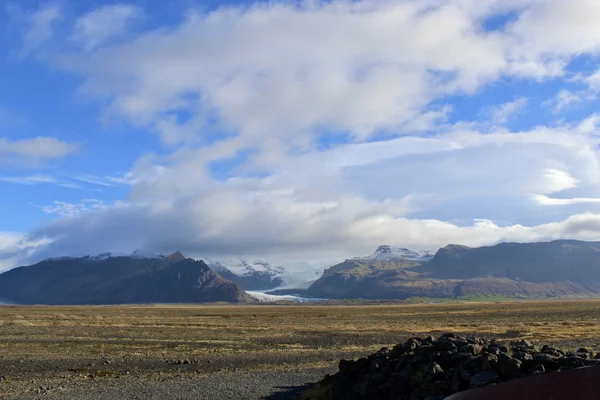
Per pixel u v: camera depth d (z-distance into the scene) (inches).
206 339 2108.8
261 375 1206.9
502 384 473.1
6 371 1300.4
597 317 3331.7
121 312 5354.3
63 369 1331.2
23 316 3796.8
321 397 904.3
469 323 2925.7
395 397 764.6
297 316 4202.8
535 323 2770.7
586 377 462.9
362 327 2731.3
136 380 1162.0
